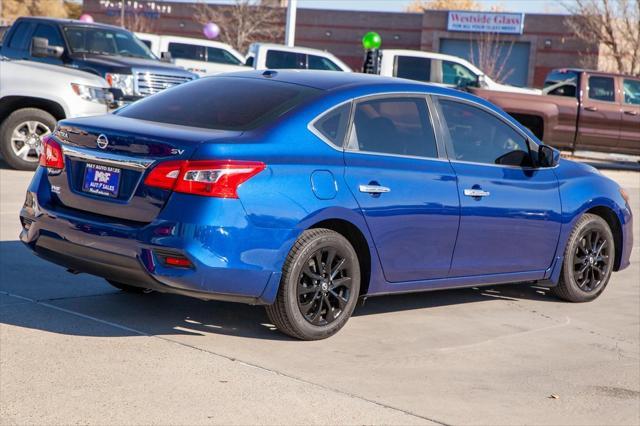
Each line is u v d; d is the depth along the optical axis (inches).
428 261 266.1
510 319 289.3
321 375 219.0
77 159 240.2
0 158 602.2
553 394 220.2
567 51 2103.8
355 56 2294.5
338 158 244.5
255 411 193.0
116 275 231.9
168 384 205.0
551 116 837.8
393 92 264.4
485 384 223.6
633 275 374.9
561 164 312.7
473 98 284.8
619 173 886.4
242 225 224.1
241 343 238.2
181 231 220.1
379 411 198.7
